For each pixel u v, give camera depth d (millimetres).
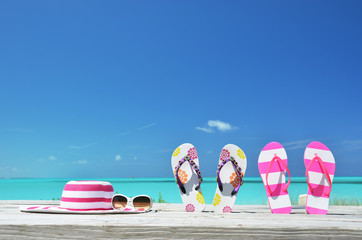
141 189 38469
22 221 1735
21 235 1646
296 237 1584
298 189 27000
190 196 2445
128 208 2371
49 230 1641
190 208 2420
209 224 1643
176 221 1740
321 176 2424
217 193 2414
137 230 1613
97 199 2230
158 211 2395
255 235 1589
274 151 2504
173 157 2527
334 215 2184
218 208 2385
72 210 2170
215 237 1598
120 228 1617
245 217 1991
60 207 2289
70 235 1633
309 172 2449
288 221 1779
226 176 2449
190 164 2496
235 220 1811
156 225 1615
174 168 2502
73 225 1640
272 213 2311
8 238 1647
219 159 2445
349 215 2193
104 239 1615
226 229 1599
